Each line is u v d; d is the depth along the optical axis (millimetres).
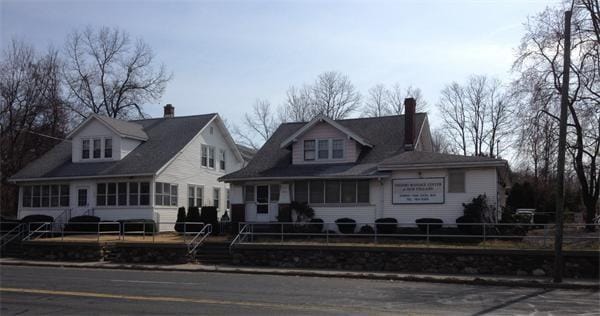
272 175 31984
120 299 13812
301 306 12805
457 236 23625
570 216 42188
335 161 32719
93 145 39188
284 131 37969
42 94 51656
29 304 12961
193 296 14523
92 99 59219
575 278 20312
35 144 51094
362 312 11977
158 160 36750
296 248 25359
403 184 29594
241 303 13219
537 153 31234
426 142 37875
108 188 37062
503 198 35750
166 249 27500
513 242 24734
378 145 33406
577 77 30016
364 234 27391
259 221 32656
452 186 28516
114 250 28906
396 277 20734
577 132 31203
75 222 34781
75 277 20281
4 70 49469
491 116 68500
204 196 41312
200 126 40875
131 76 60438
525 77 31438
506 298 15031
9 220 38188
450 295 15539
